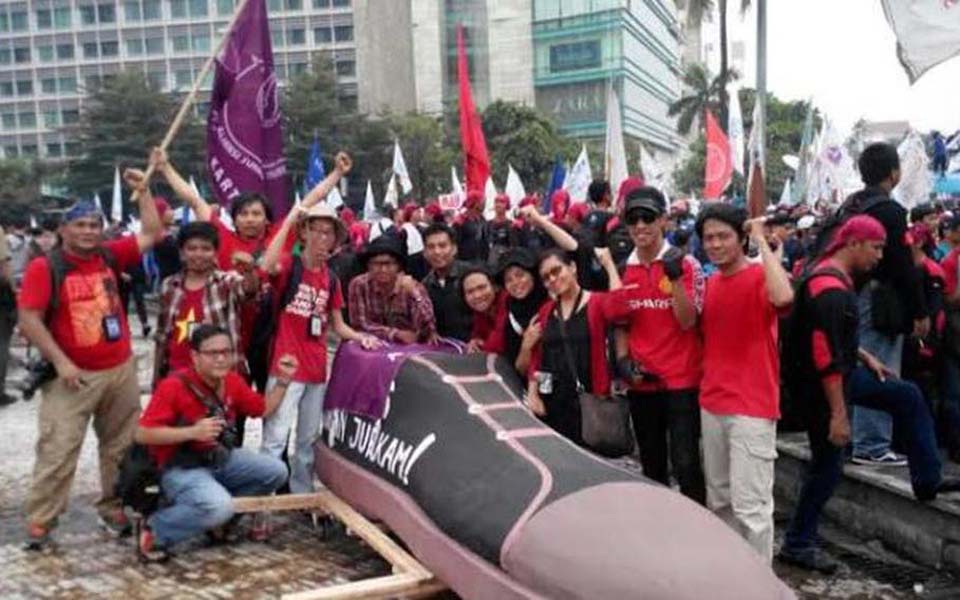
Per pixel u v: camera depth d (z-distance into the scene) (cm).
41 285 578
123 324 620
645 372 541
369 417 580
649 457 565
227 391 582
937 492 565
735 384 505
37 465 598
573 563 389
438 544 464
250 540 615
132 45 8719
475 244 1202
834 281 521
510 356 593
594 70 8625
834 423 523
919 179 1177
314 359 637
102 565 575
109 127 5903
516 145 6047
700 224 507
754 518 504
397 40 8919
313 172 1705
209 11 8581
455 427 507
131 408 623
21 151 8981
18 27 8844
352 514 579
